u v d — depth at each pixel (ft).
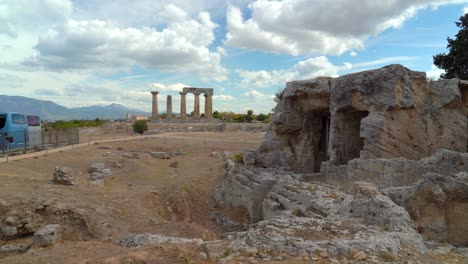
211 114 285.23
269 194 53.78
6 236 41.39
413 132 53.72
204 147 134.51
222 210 66.18
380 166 46.57
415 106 54.49
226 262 22.94
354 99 56.80
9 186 54.85
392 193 35.50
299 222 29.43
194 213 66.44
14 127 93.61
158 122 266.77
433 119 55.06
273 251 24.43
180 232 42.68
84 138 166.50
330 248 24.03
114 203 52.31
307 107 70.64
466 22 101.65
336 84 60.80
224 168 92.84
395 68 52.65
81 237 41.60
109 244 33.86
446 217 32.89
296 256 23.68
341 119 60.90
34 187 55.83
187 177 82.28
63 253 29.07
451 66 104.88
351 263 22.45
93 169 77.82
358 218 31.91
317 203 38.96
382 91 52.85
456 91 54.70
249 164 73.61
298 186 49.88
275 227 28.30
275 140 73.67
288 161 72.28
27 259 27.78
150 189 67.56
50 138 114.62
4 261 27.76
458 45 99.91
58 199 48.44
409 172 43.83
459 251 28.50
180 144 140.15
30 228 42.34
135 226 45.37
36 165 77.46
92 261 24.68
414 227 29.91
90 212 45.70
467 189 32.53
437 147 54.29
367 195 33.53
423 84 56.29
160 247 25.25
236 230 55.67
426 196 33.14
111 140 146.00
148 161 101.19
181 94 281.74
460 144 54.54
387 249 24.29
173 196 66.64
